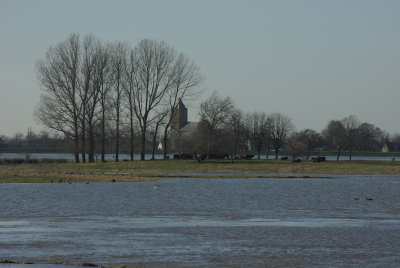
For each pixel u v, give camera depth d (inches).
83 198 6643.7
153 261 3262.8
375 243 3811.5
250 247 3673.7
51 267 3068.4
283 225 4586.6
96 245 3698.3
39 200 6378.0
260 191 7834.6
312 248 3651.6
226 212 5447.8
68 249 3567.9
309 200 6619.1
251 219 4950.8
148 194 7229.3
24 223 4635.8
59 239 3892.7
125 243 3774.6
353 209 5748.0
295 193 7539.4
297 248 3649.1
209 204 6131.9
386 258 3388.3
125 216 5123.0
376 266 3198.8
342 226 4537.4
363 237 4025.6
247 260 3319.4
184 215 5211.6
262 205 6072.8
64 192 7391.7
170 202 6304.1
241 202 6348.4
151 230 4296.3
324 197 7007.9
